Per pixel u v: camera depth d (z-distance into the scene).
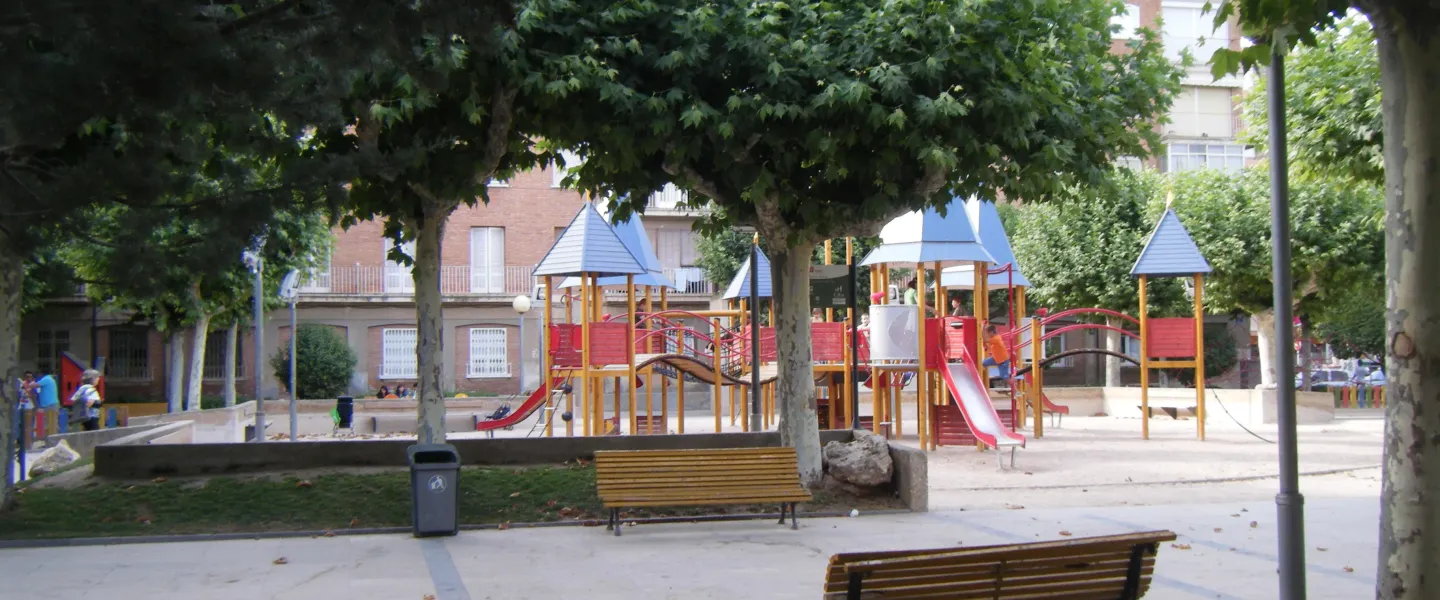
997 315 42.94
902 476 12.59
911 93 11.26
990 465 18.19
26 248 8.60
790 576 8.80
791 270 13.09
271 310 36.19
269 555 9.83
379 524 11.25
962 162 11.52
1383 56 5.53
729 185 12.75
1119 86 13.31
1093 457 19.42
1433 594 5.18
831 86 10.77
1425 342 5.25
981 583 5.45
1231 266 30.38
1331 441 22.56
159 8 7.30
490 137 11.64
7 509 11.17
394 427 30.64
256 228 9.08
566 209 42.59
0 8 6.97
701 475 10.93
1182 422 28.34
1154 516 12.13
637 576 8.84
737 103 10.84
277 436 28.41
